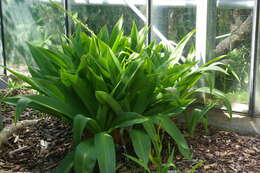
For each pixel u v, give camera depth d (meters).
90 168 1.89
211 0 3.25
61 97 2.36
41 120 3.05
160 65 2.48
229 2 3.18
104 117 2.26
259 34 3.05
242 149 2.56
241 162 2.36
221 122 3.09
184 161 2.36
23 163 2.37
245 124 3.04
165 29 3.59
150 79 2.27
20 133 2.79
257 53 3.09
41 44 4.32
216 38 3.31
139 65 2.15
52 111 2.40
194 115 2.66
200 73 2.62
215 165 2.31
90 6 4.00
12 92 3.79
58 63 2.46
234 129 2.94
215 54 3.35
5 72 4.55
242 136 2.80
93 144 2.03
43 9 4.23
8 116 3.19
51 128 2.89
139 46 2.69
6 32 4.48
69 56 2.60
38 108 2.34
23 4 4.33
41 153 2.50
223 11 3.23
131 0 3.75
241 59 3.23
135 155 2.39
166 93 2.40
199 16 3.34
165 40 3.56
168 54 2.82
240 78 3.27
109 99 2.13
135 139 2.07
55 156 2.45
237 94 3.30
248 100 3.24
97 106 2.34
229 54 3.28
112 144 1.98
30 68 2.56
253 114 3.20
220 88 3.38
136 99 2.38
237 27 3.19
